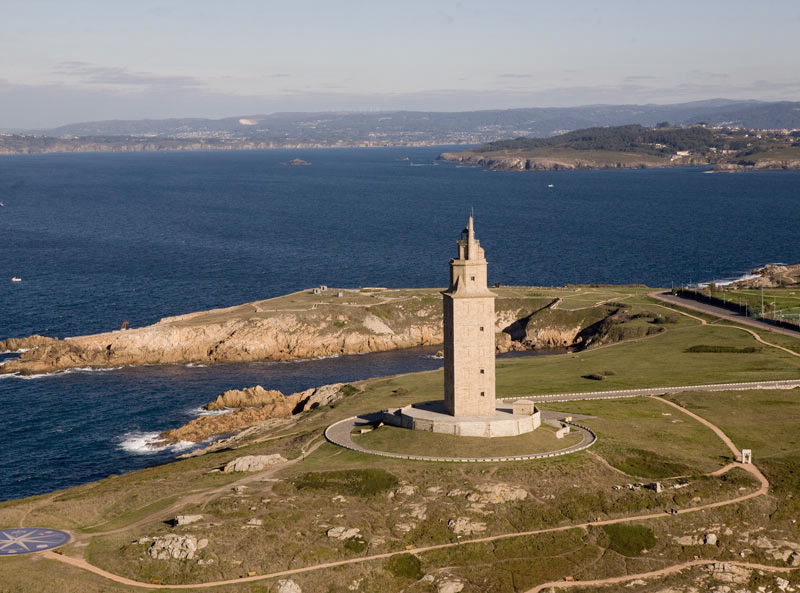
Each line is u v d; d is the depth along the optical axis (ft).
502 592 283.79
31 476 434.30
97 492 362.12
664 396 474.90
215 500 332.19
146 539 301.02
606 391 495.41
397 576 290.15
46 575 277.03
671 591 285.02
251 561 290.97
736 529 316.81
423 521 316.19
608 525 316.40
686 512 324.19
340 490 338.13
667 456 371.76
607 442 383.24
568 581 290.35
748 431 410.31
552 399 478.59
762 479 351.87
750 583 290.35
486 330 383.04
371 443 385.09
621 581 291.17
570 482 339.77
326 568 289.74
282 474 355.56
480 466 351.05
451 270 385.91
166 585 277.64
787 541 310.86
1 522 325.42
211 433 498.69
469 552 301.22
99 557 292.20
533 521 317.63
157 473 392.06
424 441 375.45
